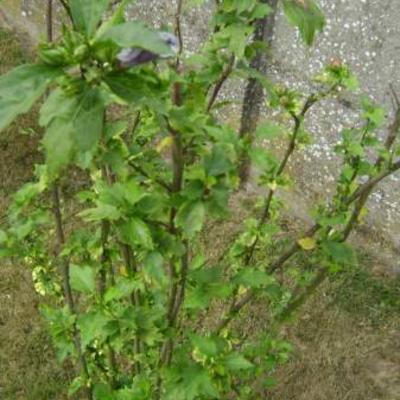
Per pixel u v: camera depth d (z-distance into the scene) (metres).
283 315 0.97
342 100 1.55
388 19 1.43
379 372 1.40
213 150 0.65
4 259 1.55
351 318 1.49
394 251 1.58
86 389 1.09
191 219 0.64
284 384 1.35
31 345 1.40
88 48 0.50
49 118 0.51
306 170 1.67
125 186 0.68
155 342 0.87
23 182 1.78
